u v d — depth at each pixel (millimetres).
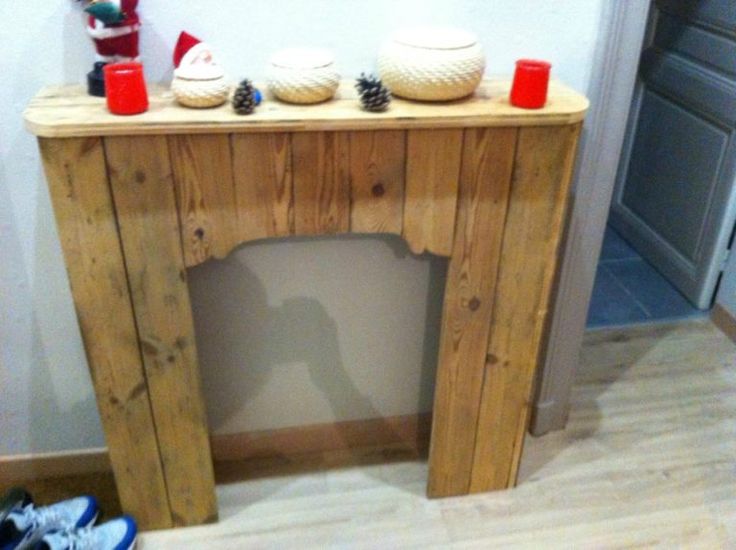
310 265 1530
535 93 1188
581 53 1411
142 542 1553
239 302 1549
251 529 1589
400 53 1184
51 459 1684
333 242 1509
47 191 1352
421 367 1730
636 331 2348
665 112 2568
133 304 1291
